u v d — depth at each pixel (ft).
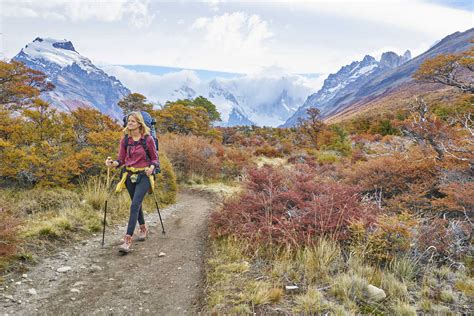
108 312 9.96
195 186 43.29
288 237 14.10
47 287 11.10
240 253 14.07
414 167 22.56
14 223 12.83
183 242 17.13
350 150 79.46
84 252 14.49
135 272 12.87
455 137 23.48
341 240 14.37
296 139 129.80
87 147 27.30
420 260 12.96
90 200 20.71
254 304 9.98
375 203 18.04
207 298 10.70
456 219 17.04
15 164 21.29
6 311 9.42
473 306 9.96
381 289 10.57
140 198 15.24
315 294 10.09
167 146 50.88
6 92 67.56
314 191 19.43
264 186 20.02
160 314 10.02
